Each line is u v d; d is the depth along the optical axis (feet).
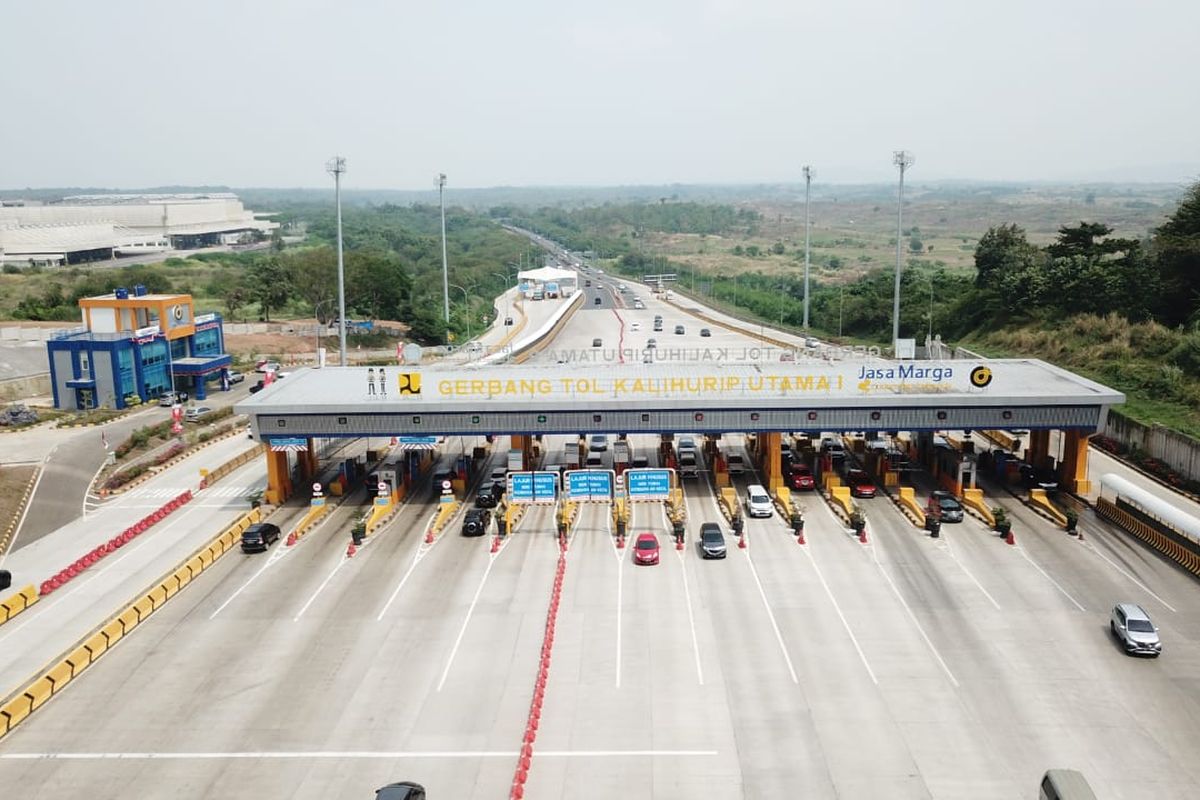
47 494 258.57
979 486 250.57
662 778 125.39
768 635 166.20
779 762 128.47
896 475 251.39
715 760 129.29
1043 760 127.85
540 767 128.36
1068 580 188.14
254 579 196.13
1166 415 280.10
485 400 235.40
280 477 246.88
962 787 122.21
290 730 138.62
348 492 256.32
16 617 181.37
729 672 153.28
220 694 149.38
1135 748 130.31
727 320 588.50
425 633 169.37
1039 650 159.22
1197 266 356.79
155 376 380.58
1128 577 189.47
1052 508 224.74
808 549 207.21
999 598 180.04
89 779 127.65
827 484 245.45
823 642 163.22
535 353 449.06
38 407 365.40
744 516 230.68
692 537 216.33
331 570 200.23
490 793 122.93
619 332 540.93
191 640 168.35
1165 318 365.40
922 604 177.88
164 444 310.65
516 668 156.35
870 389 240.73
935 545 208.33
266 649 164.25
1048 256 463.42
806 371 255.29
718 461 257.34
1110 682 148.36
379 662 158.92
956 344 459.32
